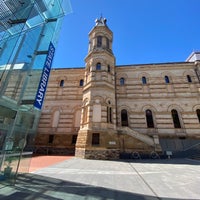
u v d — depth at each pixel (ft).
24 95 26.35
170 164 38.99
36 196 16.03
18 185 19.66
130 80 74.90
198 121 63.52
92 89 60.13
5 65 28.04
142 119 66.59
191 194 16.76
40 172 27.40
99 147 50.14
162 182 21.76
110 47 72.74
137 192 17.47
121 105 70.13
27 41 30.55
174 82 71.87
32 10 32.24
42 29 33.24
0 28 32.42
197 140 59.93
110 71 66.69
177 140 60.44
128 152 52.75
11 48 29.55
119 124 66.33
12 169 22.18
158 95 70.18
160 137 62.59
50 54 31.32
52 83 80.07
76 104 73.77
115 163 40.68
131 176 25.38
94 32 73.92
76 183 20.94
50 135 69.67
